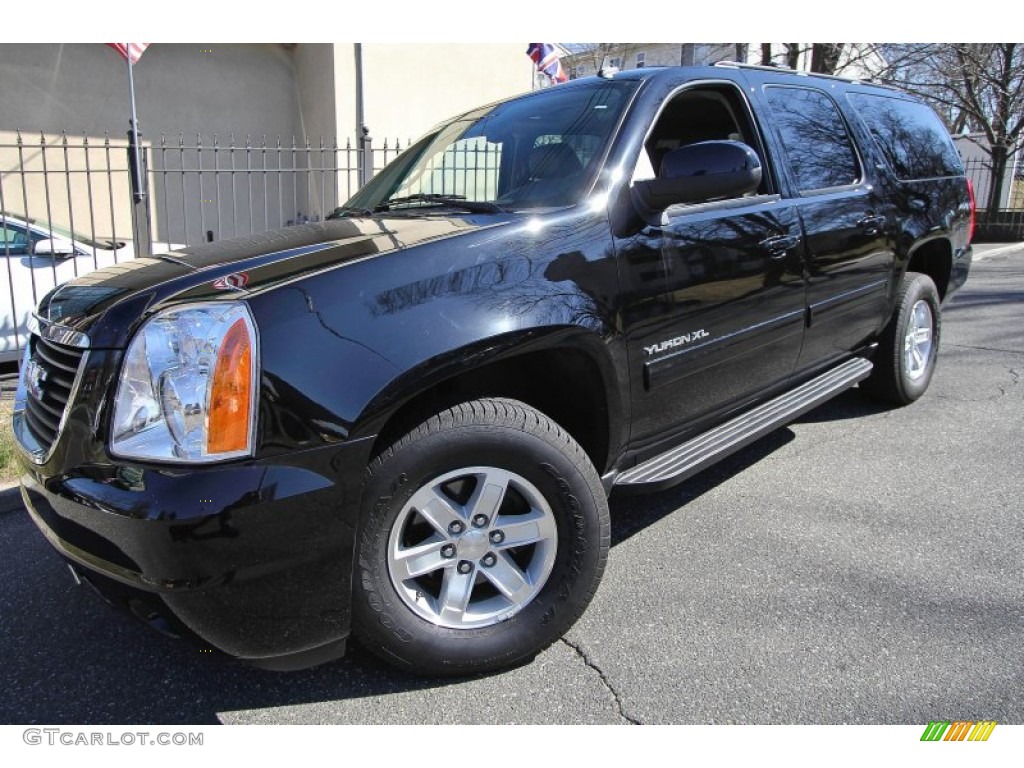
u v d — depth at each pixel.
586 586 2.37
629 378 2.57
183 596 1.80
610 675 2.29
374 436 1.96
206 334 1.86
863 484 3.66
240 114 11.90
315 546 1.92
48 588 2.88
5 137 10.23
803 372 3.69
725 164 2.48
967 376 5.57
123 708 2.20
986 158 19.08
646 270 2.60
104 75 10.79
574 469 2.30
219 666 2.39
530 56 11.08
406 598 2.17
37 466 2.06
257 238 2.61
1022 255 14.18
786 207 3.29
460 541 2.23
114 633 2.58
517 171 2.84
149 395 1.85
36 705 2.22
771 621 2.54
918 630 2.47
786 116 3.54
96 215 10.91
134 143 6.23
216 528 1.78
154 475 1.80
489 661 2.27
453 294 2.13
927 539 3.08
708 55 15.30
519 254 2.30
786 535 3.16
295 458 1.87
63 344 2.07
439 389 2.34
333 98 10.67
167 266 2.30
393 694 2.24
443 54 11.51
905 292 4.50
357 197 3.56
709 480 3.78
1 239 5.87
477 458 2.18
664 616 2.59
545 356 2.47
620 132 2.72
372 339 1.98
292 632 1.97
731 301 2.96
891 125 4.43
